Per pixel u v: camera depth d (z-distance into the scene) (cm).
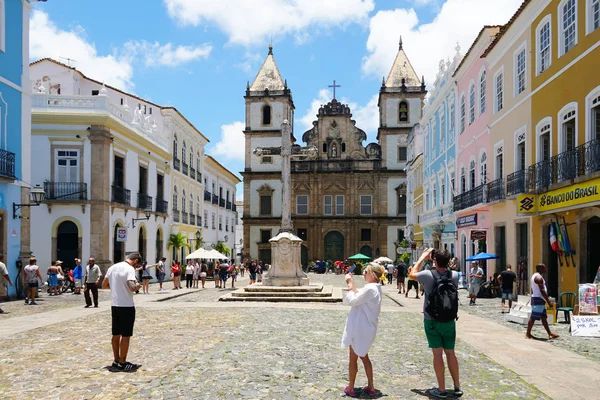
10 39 2005
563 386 703
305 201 5953
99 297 2127
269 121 6038
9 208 1977
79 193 2658
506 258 2067
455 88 2923
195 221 4628
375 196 5856
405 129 5838
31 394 650
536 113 1802
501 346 1001
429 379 741
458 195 2694
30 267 1817
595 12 1434
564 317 1405
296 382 716
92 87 3600
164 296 2167
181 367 796
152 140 3488
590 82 1438
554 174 1585
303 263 5869
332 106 6012
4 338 1057
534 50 1827
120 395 646
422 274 656
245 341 1027
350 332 657
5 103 1964
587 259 1466
